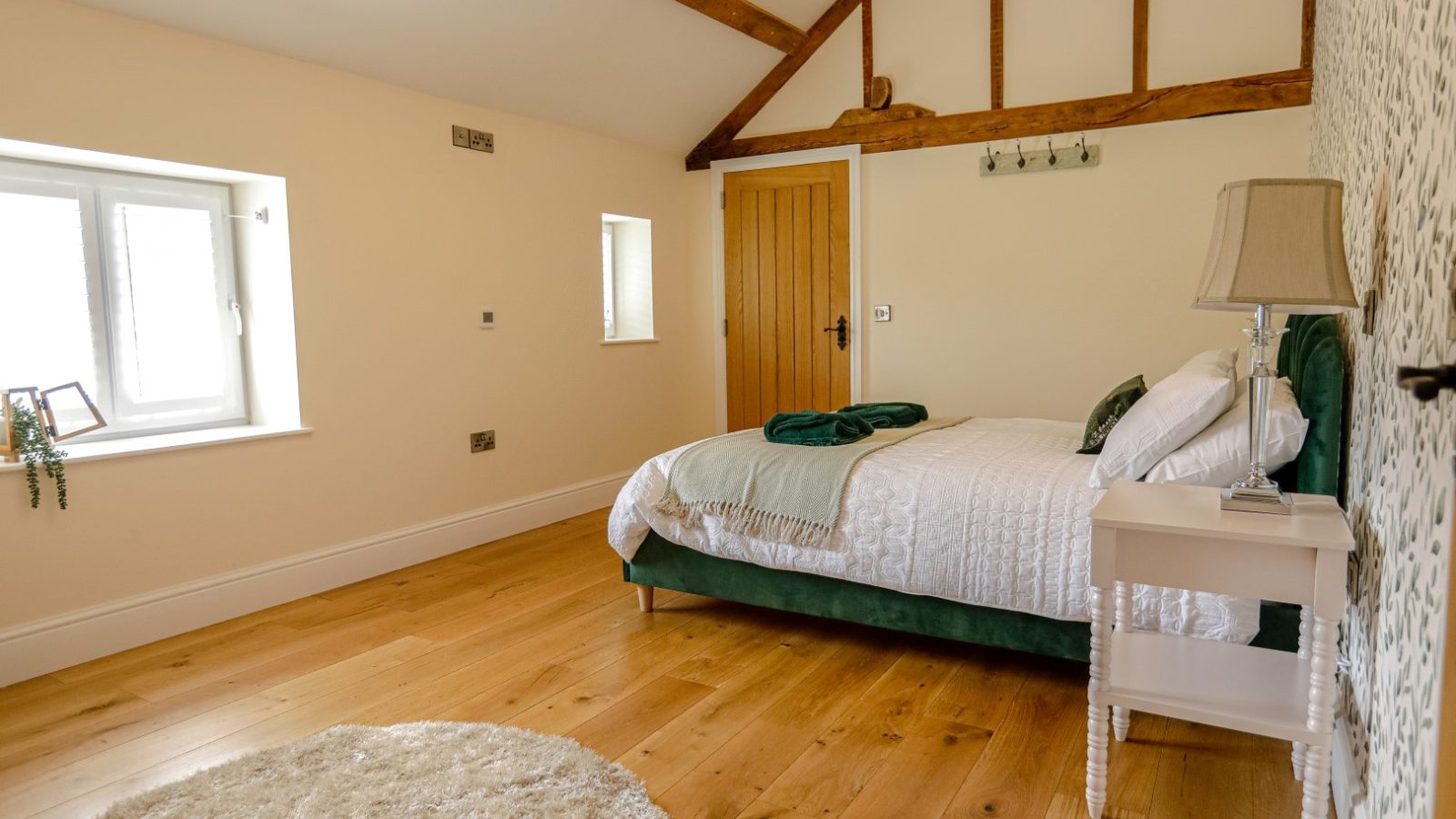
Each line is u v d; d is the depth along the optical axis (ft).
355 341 12.46
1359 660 5.99
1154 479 7.82
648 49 15.01
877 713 8.12
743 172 18.31
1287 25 13.67
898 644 9.86
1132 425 8.16
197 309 11.59
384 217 12.78
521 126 14.98
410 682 8.92
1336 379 7.10
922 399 17.01
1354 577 6.37
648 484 10.55
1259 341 6.43
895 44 16.61
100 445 10.27
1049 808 6.49
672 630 10.41
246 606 11.07
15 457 9.11
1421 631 4.04
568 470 16.30
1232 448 7.56
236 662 9.46
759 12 15.19
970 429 12.10
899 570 8.95
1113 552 6.04
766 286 18.35
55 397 10.18
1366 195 6.68
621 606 11.28
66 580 9.45
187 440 10.66
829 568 9.36
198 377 11.64
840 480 9.41
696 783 6.91
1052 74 15.37
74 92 9.32
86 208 10.43
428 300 13.50
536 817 6.27
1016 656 9.46
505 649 9.81
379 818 6.26
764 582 10.05
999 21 15.57
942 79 16.29
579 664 9.35
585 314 16.51
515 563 13.28
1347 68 8.60
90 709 8.34
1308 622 6.78
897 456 9.75
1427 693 3.84
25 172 9.85
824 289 17.74
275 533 11.50
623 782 6.81
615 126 16.65
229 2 10.21
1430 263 4.22
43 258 10.05
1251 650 6.88
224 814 6.35
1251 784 6.77
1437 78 4.16
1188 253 14.58
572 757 7.16
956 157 16.22
